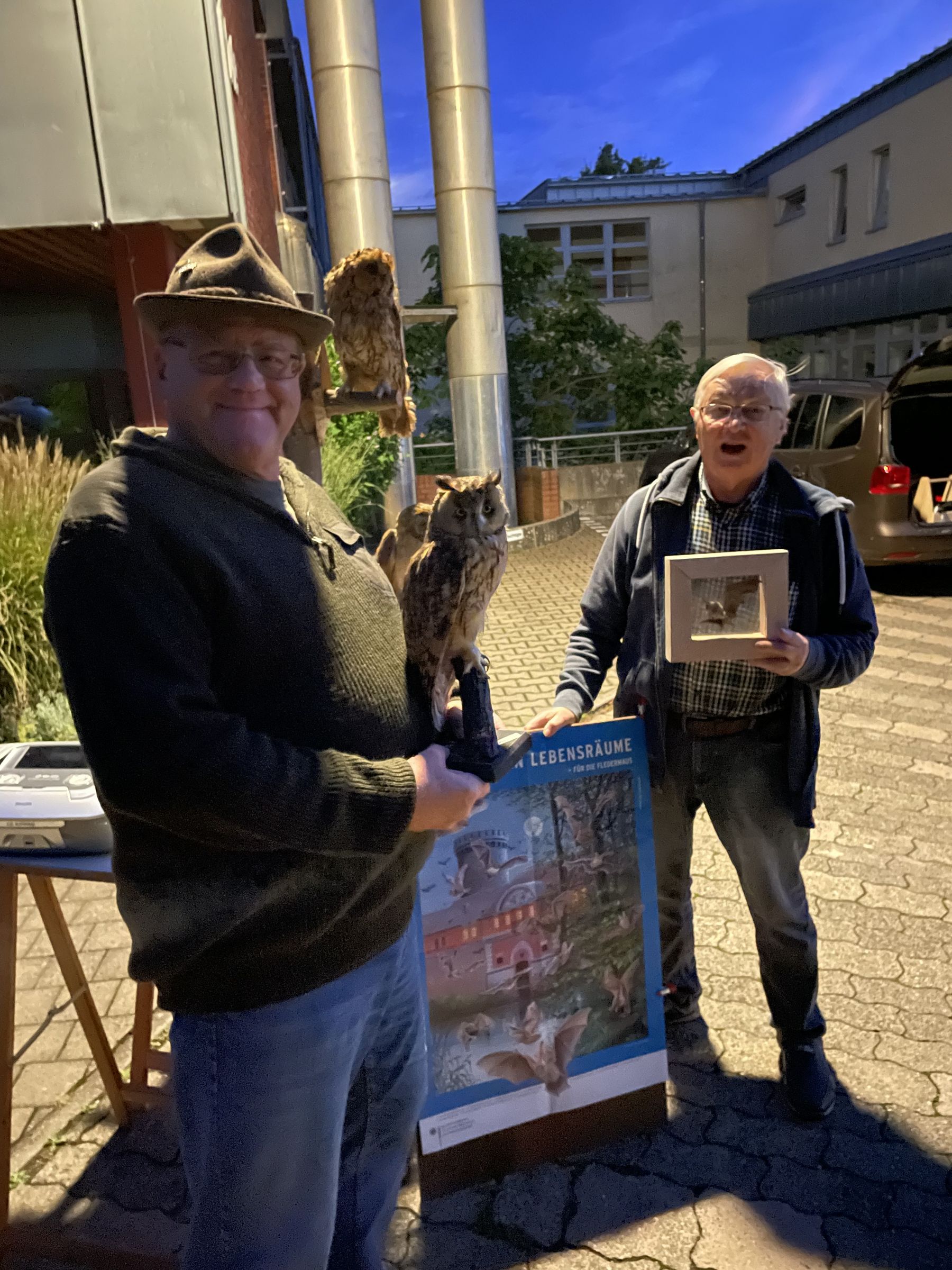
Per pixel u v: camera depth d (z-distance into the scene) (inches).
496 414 415.8
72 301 309.4
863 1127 89.0
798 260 652.7
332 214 363.3
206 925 49.6
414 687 59.6
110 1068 91.5
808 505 81.7
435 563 54.9
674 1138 88.6
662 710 85.4
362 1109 65.1
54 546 44.2
